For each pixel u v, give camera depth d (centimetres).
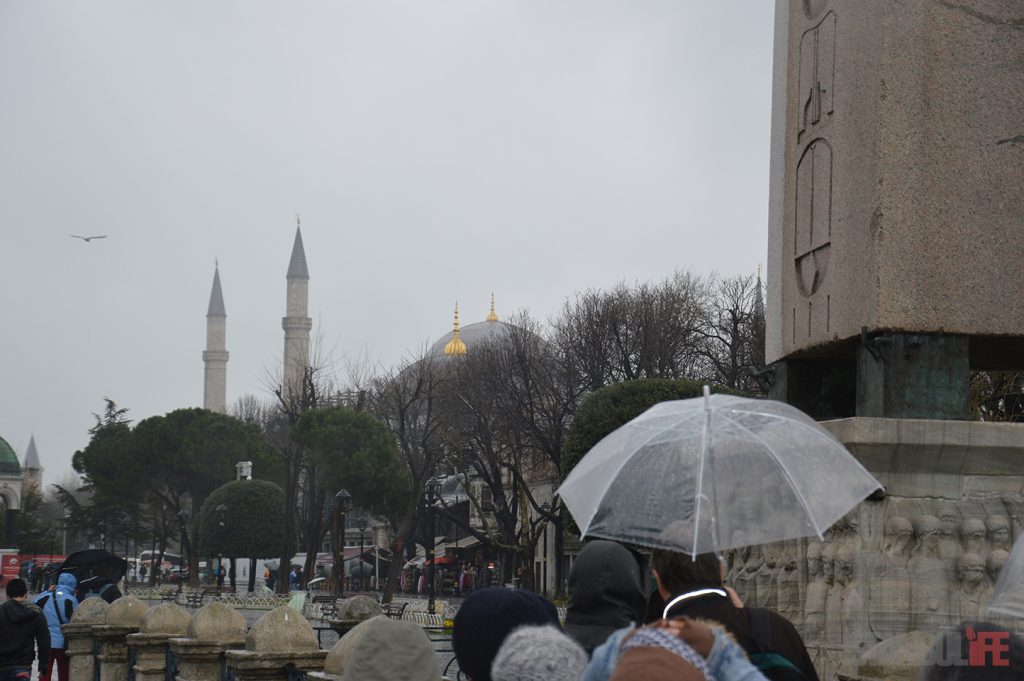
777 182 1116
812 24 1047
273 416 10044
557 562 5931
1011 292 934
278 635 1065
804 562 980
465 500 7631
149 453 7306
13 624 1366
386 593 5178
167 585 7475
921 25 945
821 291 1012
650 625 343
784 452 586
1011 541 906
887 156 936
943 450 910
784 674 499
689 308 5456
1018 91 952
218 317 19962
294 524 6525
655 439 595
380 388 7262
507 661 422
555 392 5275
